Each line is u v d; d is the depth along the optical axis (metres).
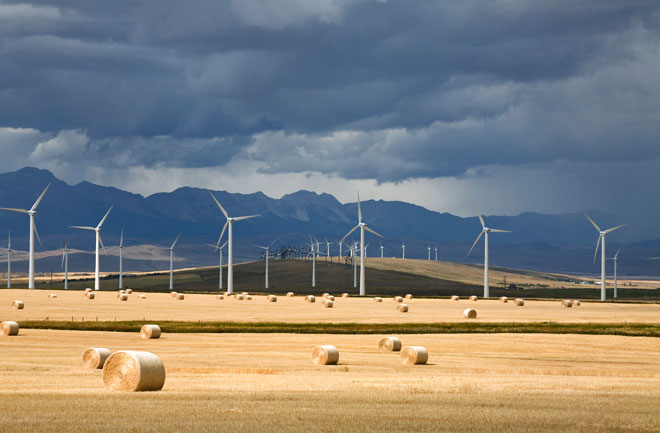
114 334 117.38
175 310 182.38
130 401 45.50
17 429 35.94
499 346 106.12
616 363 88.50
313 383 58.91
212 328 130.50
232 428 36.84
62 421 38.12
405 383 59.88
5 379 60.66
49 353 87.38
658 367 84.44
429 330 134.00
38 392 50.06
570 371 77.12
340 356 89.44
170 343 104.44
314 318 162.50
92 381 59.50
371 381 61.31
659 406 47.19
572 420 41.03
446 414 42.34
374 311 190.25
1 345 96.75
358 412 42.50
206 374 68.38
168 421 38.50
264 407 43.75
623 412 44.34
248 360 82.75
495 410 44.22
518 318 169.62
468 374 72.50
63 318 151.25
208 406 43.78
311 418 40.12
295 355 89.06
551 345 108.25
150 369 51.16
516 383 61.12
